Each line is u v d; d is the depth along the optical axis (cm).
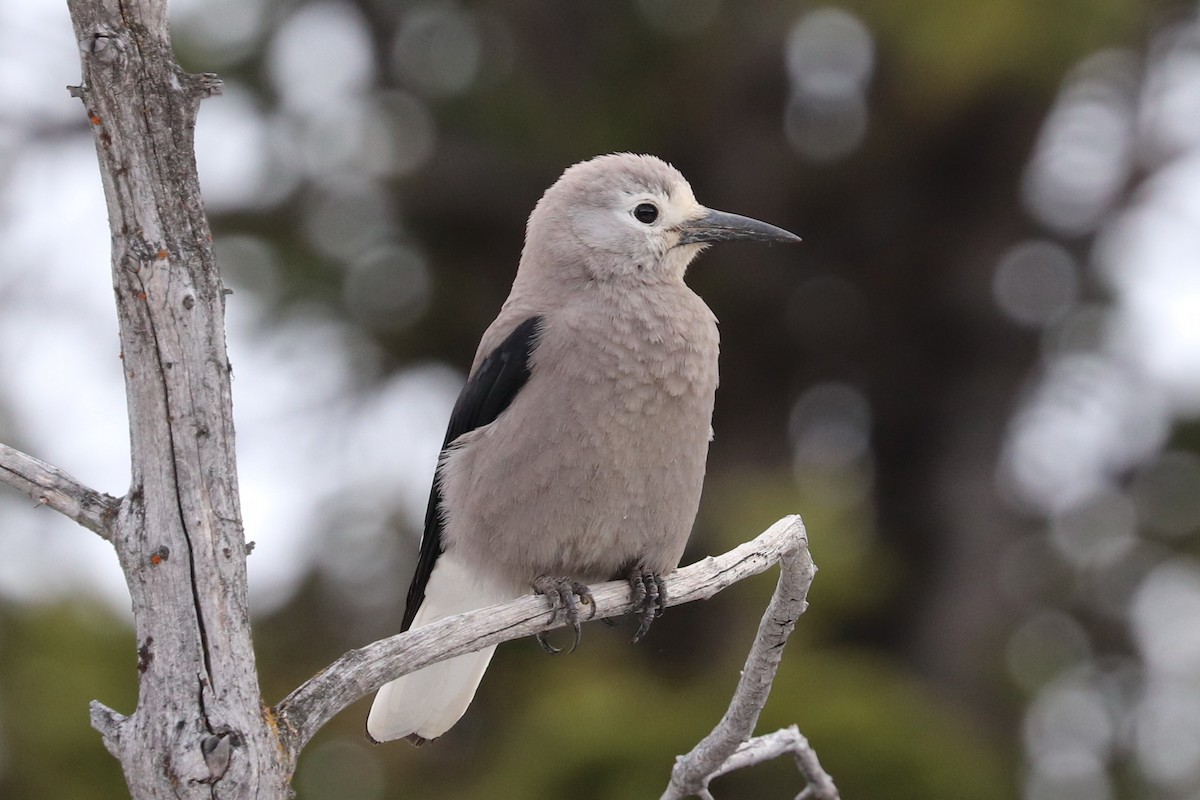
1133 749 1526
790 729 641
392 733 712
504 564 712
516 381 723
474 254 1482
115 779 1152
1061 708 1517
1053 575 1584
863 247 1590
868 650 1458
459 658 705
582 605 696
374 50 1488
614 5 1459
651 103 1481
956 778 1228
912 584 1584
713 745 589
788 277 1548
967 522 1563
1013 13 1225
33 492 456
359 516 1382
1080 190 1594
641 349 704
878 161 1527
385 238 1438
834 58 1455
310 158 1400
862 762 1211
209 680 439
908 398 1647
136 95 444
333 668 468
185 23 1384
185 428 448
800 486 1364
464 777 1316
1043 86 1380
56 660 1162
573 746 1192
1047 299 1599
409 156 1423
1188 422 1581
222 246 1377
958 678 1495
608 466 691
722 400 1564
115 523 452
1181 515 1580
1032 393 1630
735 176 1505
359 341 1423
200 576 444
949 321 1616
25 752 1140
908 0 1249
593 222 779
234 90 1395
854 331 1597
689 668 1338
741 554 562
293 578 1398
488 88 1446
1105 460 1609
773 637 571
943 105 1408
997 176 1553
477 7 1473
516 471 695
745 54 1445
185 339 450
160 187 449
